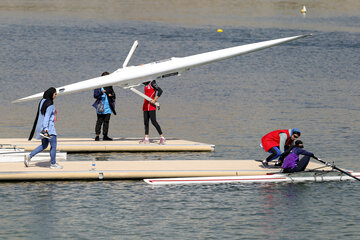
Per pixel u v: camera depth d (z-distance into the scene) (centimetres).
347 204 5159
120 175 5841
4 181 5709
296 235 4438
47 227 4534
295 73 15725
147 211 4928
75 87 7662
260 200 5256
